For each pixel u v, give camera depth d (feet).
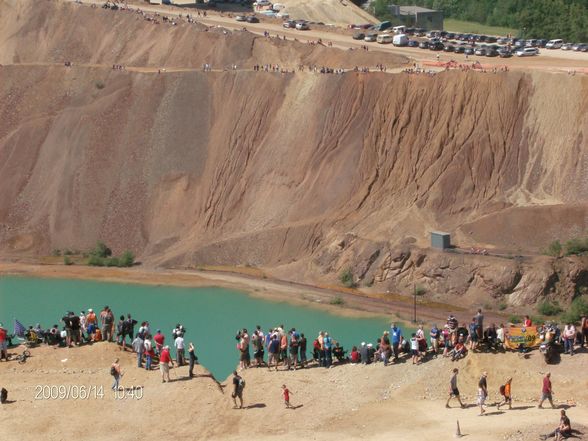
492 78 321.52
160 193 347.97
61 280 306.76
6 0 483.92
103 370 183.32
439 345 181.37
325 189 326.44
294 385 176.04
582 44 421.59
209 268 319.27
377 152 326.03
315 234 313.32
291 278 303.07
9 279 309.22
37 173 361.71
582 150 300.20
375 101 333.83
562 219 286.25
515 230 288.92
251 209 336.29
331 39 435.53
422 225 302.04
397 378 174.91
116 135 363.35
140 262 329.11
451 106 322.34
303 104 348.18
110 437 162.40
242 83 362.33
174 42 429.38
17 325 196.13
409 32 468.34
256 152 347.97
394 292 285.84
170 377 179.01
